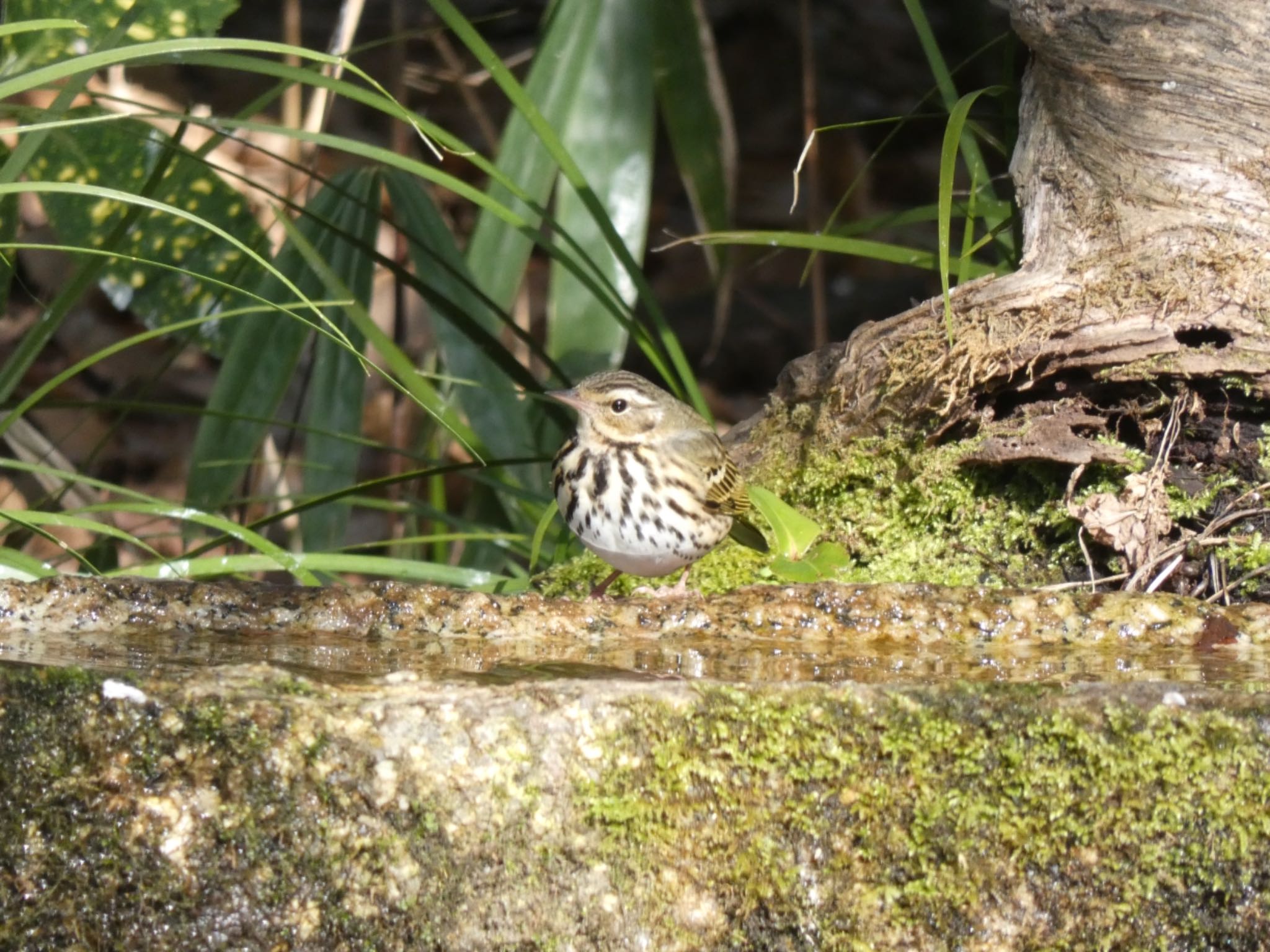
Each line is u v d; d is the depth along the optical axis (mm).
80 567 12828
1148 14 8938
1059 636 8250
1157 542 9258
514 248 13711
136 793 5422
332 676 6148
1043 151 9492
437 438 14938
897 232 23672
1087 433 9453
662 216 26312
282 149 21016
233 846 5480
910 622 8328
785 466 10398
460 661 7473
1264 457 9016
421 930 5637
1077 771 5887
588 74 13750
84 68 7137
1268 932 5996
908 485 9875
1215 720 5891
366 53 25781
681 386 14070
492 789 5652
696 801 5828
